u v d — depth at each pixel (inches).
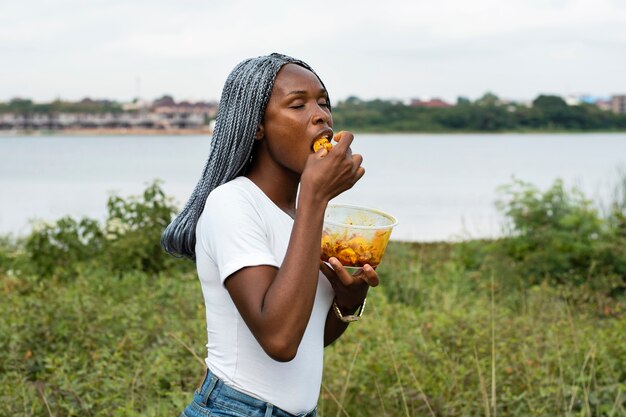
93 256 362.6
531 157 2003.0
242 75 100.8
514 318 264.5
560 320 256.2
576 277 353.4
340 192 94.7
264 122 100.5
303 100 100.0
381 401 183.2
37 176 1322.6
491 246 398.3
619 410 187.5
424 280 355.3
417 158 1958.7
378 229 101.7
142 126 4662.9
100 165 1691.7
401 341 227.9
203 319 241.3
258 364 98.0
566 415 176.4
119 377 192.9
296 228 92.1
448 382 196.1
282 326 89.6
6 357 218.8
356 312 106.3
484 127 3782.0
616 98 3986.2
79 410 182.2
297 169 100.0
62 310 249.1
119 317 248.7
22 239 484.7
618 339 229.5
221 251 95.6
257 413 98.2
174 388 184.4
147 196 373.4
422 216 776.3
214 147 103.1
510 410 186.1
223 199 98.0
